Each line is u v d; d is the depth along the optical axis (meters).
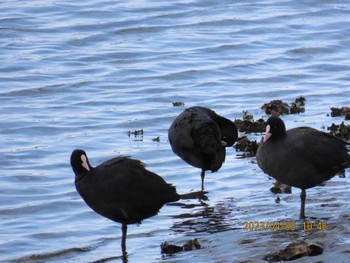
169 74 23.39
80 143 17.80
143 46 26.02
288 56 25.23
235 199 14.16
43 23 27.81
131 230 12.90
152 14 29.02
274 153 12.56
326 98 21.11
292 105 20.28
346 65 24.34
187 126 14.77
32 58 24.50
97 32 27.17
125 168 11.67
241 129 18.50
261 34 27.47
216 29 27.92
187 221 13.14
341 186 14.52
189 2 30.28
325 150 12.58
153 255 11.68
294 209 13.32
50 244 12.44
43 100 21.16
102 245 12.30
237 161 16.33
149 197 11.63
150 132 18.70
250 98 21.31
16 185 15.24
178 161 16.55
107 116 19.83
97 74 23.38
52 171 16.06
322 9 30.16
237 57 25.09
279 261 10.67
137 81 22.80
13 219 13.59
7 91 21.73
